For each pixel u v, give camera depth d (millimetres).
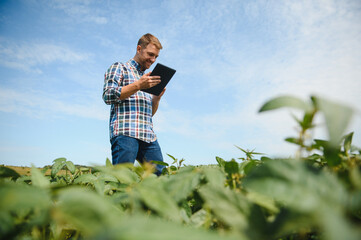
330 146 300
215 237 300
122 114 3057
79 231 603
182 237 288
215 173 656
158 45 3592
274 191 417
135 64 3533
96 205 355
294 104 429
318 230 525
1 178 707
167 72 3029
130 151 2938
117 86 3012
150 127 3322
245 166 813
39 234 545
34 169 606
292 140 620
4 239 444
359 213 564
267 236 395
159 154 3391
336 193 404
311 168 446
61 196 368
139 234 287
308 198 394
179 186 648
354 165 627
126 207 667
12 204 354
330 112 326
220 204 454
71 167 1630
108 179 992
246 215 435
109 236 289
